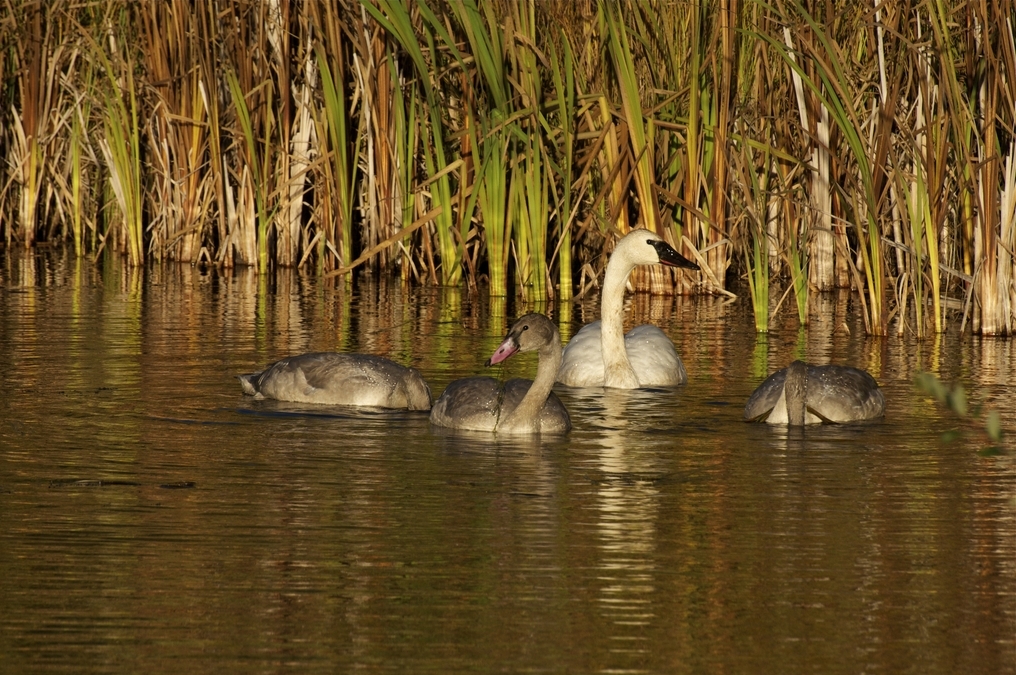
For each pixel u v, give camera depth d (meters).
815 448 12.36
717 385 15.70
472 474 11.25
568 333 19.16
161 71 26.00
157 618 7.95
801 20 20.91
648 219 21.95
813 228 20.95
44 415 13.16
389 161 24.80
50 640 7.62
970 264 20.03
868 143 19.98
